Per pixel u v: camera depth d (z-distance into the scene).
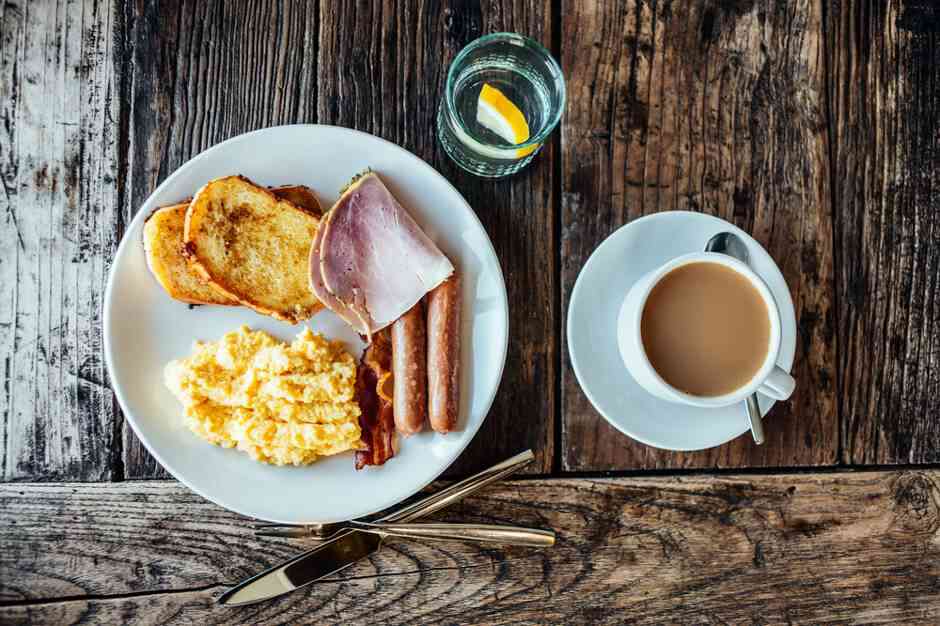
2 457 0.76
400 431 0.73
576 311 0.75
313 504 0.74
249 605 0.77
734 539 0.80
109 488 0.76
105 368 0.77
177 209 0.73
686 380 0.73
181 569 0.76
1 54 0.77
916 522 0.81
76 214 0.77
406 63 0.79
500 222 0.79
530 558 0.79
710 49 0.81
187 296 0.74
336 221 0.73
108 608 0.76
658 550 0.79
